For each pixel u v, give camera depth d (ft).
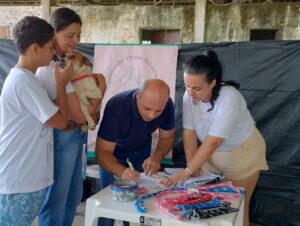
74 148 5.88
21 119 4.75
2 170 4.74
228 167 6.08
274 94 8.79
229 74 9.07
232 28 22.86
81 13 26.00
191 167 5.35
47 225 5.96
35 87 4.73
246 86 8.97
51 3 25.80
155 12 24.61
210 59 5.23
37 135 4.87
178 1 24.26
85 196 10.23
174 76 9.49
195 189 4.91
